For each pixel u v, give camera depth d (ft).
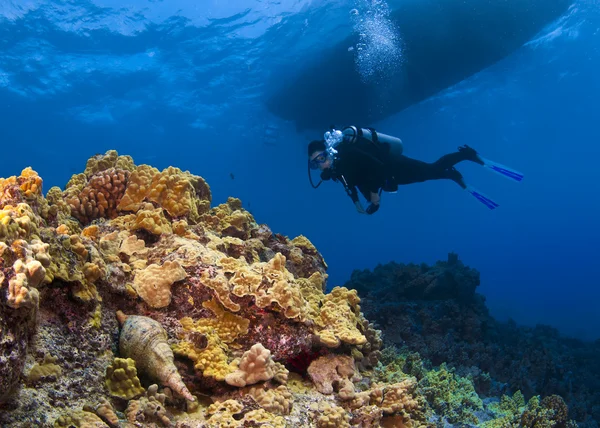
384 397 9.64
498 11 58.34
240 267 9.41
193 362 7.91
